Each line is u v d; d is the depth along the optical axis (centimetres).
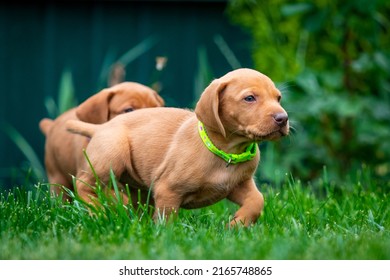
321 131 1041
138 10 1154
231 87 621
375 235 600
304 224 654
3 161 1128
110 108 823
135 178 695
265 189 966
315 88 1008
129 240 570
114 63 1143
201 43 1164
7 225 618
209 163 637
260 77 625
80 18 1148
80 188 706
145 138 684
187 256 538
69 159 825
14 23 1136
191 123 658
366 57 1002
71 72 1148
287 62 1095
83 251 543
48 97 1143
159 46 1157
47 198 691
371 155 1055
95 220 619
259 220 688
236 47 1171
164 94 1159
